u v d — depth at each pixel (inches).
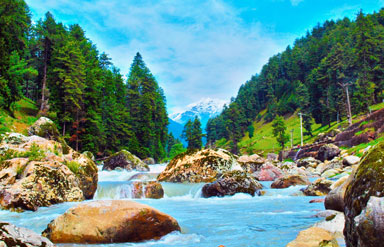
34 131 1163.3
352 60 4001.0
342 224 267.0
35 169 505.7
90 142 2028.8
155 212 291.6
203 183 815.1
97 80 2509.8
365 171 180.1
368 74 3265.3
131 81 3550.7
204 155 922.1
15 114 1705.2
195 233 305.0
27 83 2511.1
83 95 2139.5
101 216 280.2
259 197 625.6
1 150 573.0
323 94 4099.4
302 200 562.6
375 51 3474.4
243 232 303.4
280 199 586.9
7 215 414.9
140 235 279.4
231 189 652.1
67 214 286.4
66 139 1940.2
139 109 3083.2
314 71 4798.2
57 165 560.7
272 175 1087.6
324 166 1381.6
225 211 452.8
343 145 1739.7
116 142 2481.5
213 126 6569.9
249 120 6309.1
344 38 5610.2
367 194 166.4
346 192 195.5
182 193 706.2
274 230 308.3
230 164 910.4
